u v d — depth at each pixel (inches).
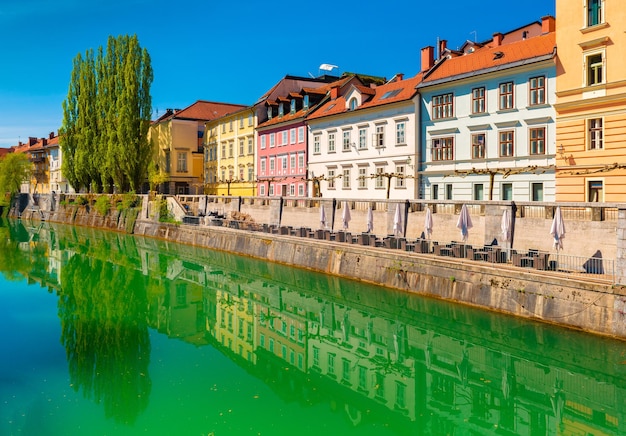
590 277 788.0
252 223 1678.2
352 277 1173.1
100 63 2632.9
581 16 1095.6
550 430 546.9
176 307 1054.4
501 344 793.6
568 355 727.1
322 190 1904.5
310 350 807.1
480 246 1047.6
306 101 2046.0
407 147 1558.8
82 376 662.5
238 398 607.5
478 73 1358.3
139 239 2119.8
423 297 981.8
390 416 574.6
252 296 1146.7
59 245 1956.2
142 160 2431.1
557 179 1160.2
